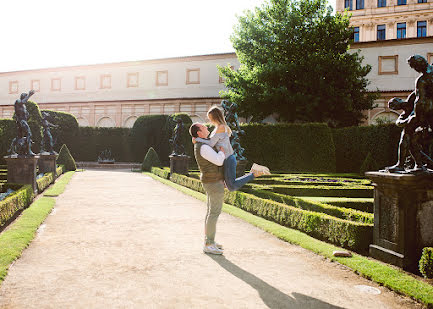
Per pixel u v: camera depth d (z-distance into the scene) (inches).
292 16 959.6
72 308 107.7
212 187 166.2
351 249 176.4
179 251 175.2
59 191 416.5
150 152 940.0
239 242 194.9
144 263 154.7
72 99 1583.4
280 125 845.8
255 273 143.4
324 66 892.0
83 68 1576.0
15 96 1648.6
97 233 212.5
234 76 1054.4
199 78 1433.3
